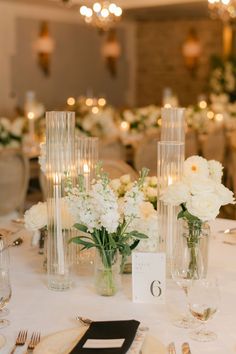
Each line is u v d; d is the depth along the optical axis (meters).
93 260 2.48
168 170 2.26
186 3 9.16
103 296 2.17
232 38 10.84
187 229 2.08
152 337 1.77
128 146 6.75
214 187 2.10
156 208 2.48
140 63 11.77
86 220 2.06
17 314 2.01
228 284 2.28
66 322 1.95
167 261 2.30
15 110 8.98
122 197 2.34
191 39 11.19
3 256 1.93
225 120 7.98
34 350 1.70
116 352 1.63
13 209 5.00
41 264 2.52
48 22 9.95
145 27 11.67
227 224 3.12
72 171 2.25
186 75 11.36
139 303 2.11
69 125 2.20
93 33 10.86
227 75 9.43
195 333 1.86
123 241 2.13
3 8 9.16
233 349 1.76
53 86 10.18
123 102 11.66
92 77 10.94
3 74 9.28
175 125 2.37
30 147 6.30
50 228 2.21
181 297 2.16
